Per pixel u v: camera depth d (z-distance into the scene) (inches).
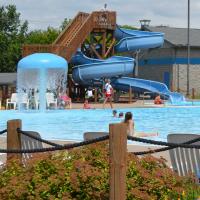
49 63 1535.4
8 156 353.7
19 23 3481.8
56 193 285.9
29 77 1537.9
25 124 1171.9
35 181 293.1
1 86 2165.4
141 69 2950.3
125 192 287.3
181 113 1503.4
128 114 742.5
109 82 1774.1
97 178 286.5
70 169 294.0
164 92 1975.9
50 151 331.0
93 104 1780.3
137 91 1987.0
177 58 2773.1
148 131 1073.5
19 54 3176.7
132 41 2071.9
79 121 1243.8
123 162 290.5
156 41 2094.0
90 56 2023.9
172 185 293.7
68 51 1776.6
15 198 291.3
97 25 1903.3
